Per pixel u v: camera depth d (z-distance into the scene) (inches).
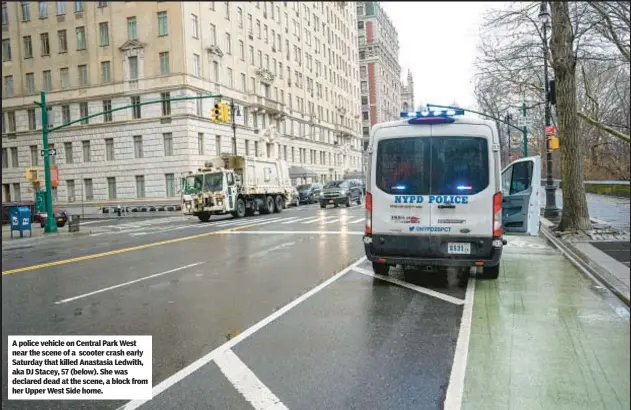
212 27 1761.8
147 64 1648.6
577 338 211.5
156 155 1700.3
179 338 226.7
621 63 647.8
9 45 1658.5
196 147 1700.3
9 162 1918.1
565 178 548.7
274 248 534.0
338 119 3203.7
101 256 530.3
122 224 1205.7
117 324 252.8
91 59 1670.8
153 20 1624.0
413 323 240.2
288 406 157.3
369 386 170.1
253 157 1163.9
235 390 169.8
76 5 1642.5
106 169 1772.9
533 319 241.1
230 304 287.9
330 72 3068.4
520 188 432.5
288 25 2436.0
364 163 3863.2
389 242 318.7
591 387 163.3
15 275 422.0
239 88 1941.4
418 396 161.9
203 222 1060.5
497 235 303.0
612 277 322.3
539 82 919.7
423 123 313.6
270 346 211.9
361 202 1569.9
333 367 187.2
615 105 1343.5
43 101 926.4
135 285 355.9
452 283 328.2
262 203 1192.2
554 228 583.5
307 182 2632.9
